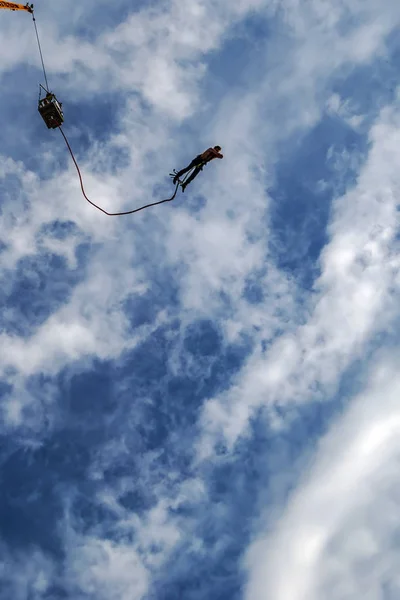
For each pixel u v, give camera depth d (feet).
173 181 125.49
